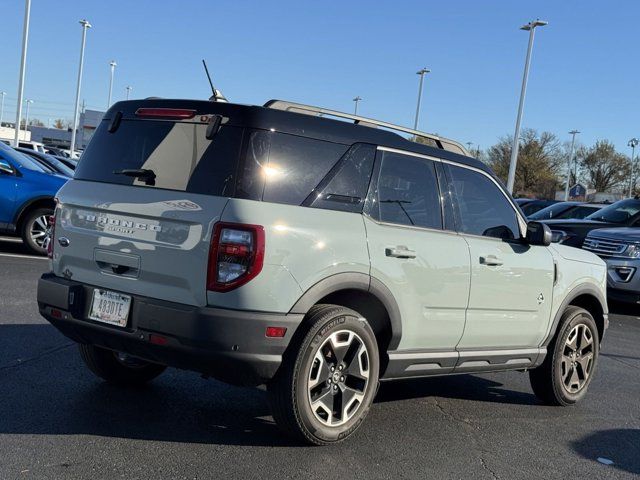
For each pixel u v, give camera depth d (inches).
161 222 158.1
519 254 213.6
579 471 171.8
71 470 145.6
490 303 203.0
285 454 163.2
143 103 176.1
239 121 159.3
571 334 234.1
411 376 190.5
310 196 163.0
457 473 162.9
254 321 149.9
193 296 152.4
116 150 175.9
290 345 159.5
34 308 295.1
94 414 180.4
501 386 255.6
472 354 202.1
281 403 160.4
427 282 183.8
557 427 208.4
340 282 163.5
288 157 161.5
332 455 165.3
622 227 505.7
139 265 159.9
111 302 163.6
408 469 162.1
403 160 185.9
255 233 150.2
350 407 170.9
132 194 165.0
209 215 152.3
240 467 153.7
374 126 185.5
